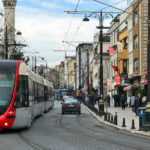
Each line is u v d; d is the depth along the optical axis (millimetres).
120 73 60156
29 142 14594
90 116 36125
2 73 18734
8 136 16969
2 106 18125
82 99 90375
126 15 57719
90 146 13602
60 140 15453
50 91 49344
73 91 124312
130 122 26562
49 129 21094
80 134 18391
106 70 86562
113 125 24172
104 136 17672
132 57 54031
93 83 104812
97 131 20438
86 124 25766
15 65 19312
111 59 72875
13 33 48312
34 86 26641
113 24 68562
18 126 18938
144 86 41781
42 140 15367
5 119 17969
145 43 48062
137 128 21859
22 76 19484
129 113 38094
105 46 92625
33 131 19656
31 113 22875
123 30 61094
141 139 16672
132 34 53469
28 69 21719
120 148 13227
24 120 19469
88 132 19672
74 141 15172
